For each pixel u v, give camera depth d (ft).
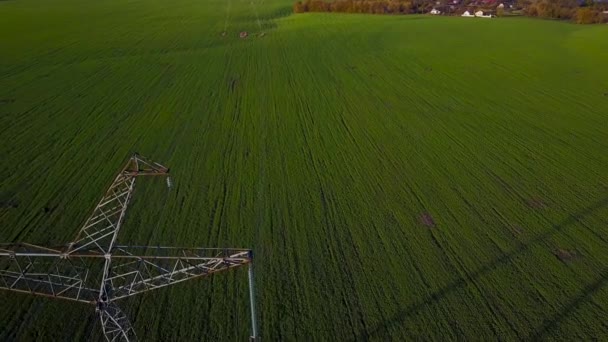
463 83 177.99
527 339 63.87
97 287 71.92
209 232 85.35
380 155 116.88
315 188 100.78
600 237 84.94
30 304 68.90
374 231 86.33
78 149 119.03
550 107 152.76
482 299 70.64
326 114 144.97
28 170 107.65
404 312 68.23
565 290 72.43
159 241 82.53
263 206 93.86
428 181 104.32
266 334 63.98
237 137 127.24
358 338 63.87
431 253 80.59
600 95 164.45
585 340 63.57
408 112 147.23
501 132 132.26
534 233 86.17
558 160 115.03
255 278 74.18
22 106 149.28
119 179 69.87
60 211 91.61
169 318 66.44
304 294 71.20
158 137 126.82
